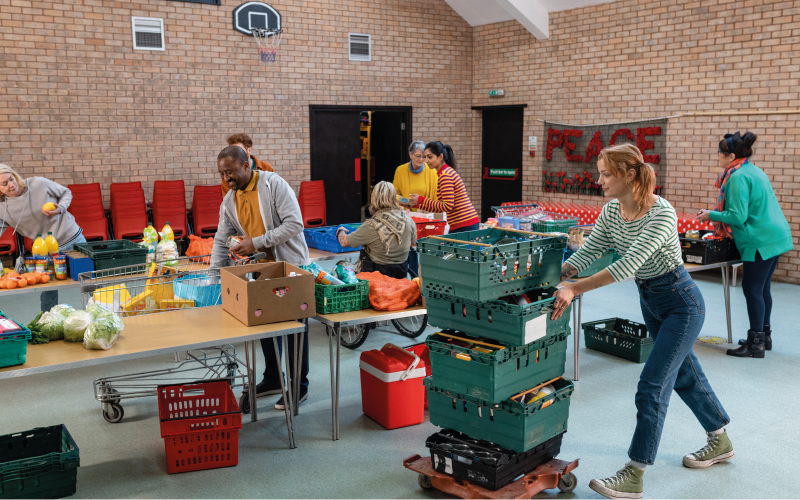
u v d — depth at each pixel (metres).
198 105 8.94
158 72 8.61
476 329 2.79
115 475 3.17
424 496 2.96
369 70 10.21
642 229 2.76
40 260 4.24
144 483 3.09
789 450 3.38
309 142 9.87
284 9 9.36
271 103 9.48
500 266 2.64
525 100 10.41
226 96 9.12
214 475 3.17
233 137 5.11
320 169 10.13
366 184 13.52
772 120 7.55
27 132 7.91
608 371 4.71
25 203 4.55
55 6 7.89
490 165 11.29
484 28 10.87
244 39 9.14
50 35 7.91
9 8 7.65
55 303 4.89
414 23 10.50
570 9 9.56
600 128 9.38
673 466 3.21
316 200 9.56
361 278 3.80
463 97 11.19
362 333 5.11
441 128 11.03
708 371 4.61
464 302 2.80
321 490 3.02
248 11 9.09
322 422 3.81
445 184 5.65
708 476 3.11
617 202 2.91
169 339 2.96
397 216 4.80
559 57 9.82
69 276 4.41
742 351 4.94
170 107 8.75
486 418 2.86
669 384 2.82
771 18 7.44
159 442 3.56
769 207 4.75
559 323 2.91
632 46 8.88
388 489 3.03
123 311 3.38
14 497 2.83
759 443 3.46
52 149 8.08
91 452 3.43
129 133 8.52
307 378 4.24
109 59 8.28
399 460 3.33
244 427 3.74
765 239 4.73
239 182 3.74
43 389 4.36
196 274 3.73
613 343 5.06
